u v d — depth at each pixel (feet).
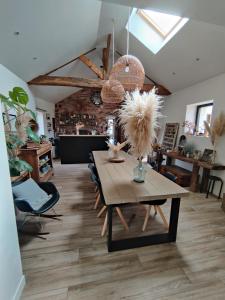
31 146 11.21
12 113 10.52
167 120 18.33
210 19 5.49
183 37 10.56
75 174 15.33
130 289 4.78
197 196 11.35
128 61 9.27
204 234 7.25
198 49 10.65
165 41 12.29
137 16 12.44
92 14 10.52
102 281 5.00
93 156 11.18
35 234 6.99
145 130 5.81
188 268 5.51
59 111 27.32
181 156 13.83
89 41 14.61
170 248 6.37
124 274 5.24
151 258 5.87
